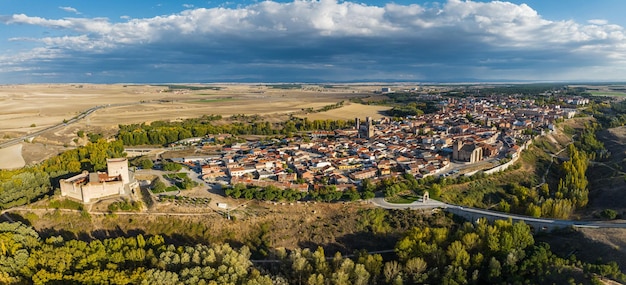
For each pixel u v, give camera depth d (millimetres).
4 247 158500
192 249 168750
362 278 157000
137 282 143750
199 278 147125
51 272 147500
